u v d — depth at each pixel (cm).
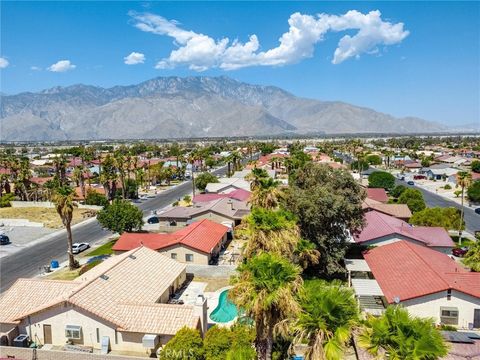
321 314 1892
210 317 4038
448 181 13538
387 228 5503
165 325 3319
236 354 2334
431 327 1797
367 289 4053
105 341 3359
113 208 6844
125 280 3975
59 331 3462
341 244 4825
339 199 4594
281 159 15075
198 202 8531
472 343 2870
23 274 5581
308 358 1922
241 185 10325
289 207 4744
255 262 2325
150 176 14100
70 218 5591
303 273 4806
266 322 2269
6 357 3212
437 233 5769
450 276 3822
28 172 11362
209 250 5588
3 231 8012
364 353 2700
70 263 5669
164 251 5625
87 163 16988
